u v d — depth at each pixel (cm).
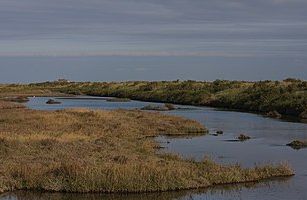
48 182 2288
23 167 2408
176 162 2739
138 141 3662
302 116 6544
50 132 3716
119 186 2270
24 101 10325
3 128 3919
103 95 13912
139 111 6178
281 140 4212
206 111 7694
